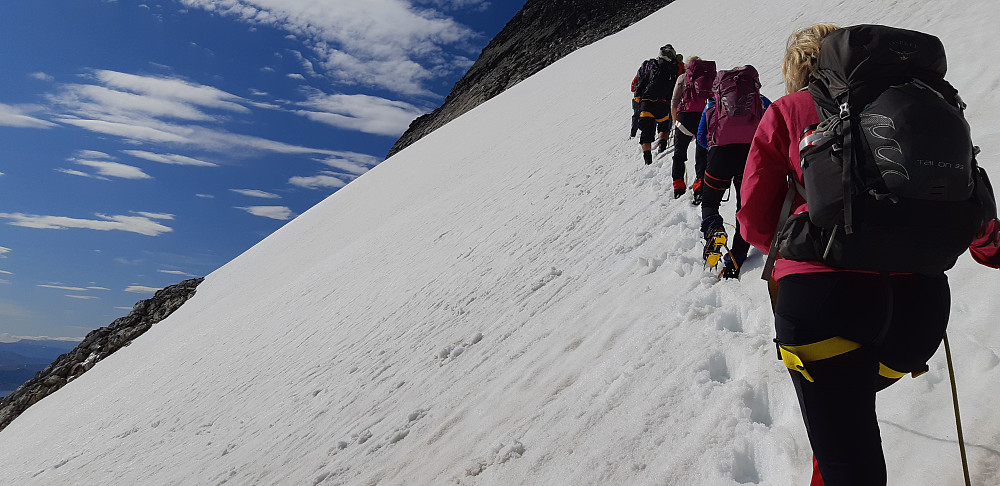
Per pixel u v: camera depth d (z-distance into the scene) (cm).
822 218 158
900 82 161
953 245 152
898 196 148
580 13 9444
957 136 151
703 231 391
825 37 178
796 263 171
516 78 8644
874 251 152
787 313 169
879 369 182
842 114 160
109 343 3509
